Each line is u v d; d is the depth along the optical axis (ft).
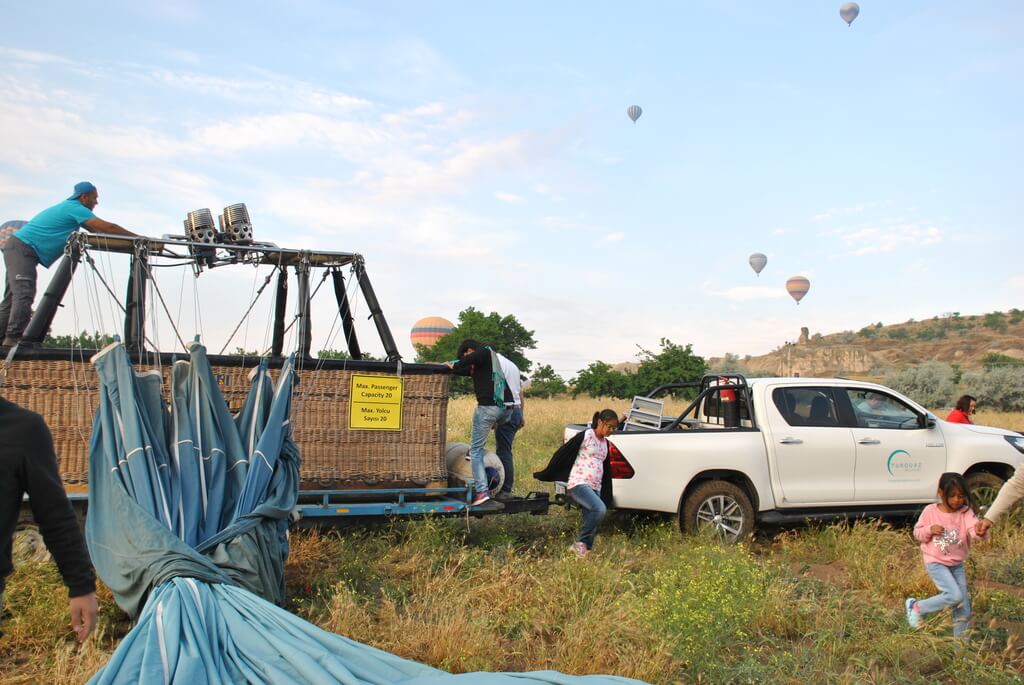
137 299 22.40
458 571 22.41
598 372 116.78
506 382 26.86
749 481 28.53
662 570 22.94
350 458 24.52
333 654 12.66
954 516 19.33
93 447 16.89
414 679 12.36
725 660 17.30
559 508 32.78
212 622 13.10
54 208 23.04
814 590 21.99
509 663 17.15
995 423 78.59
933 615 19.39
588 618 18.19
